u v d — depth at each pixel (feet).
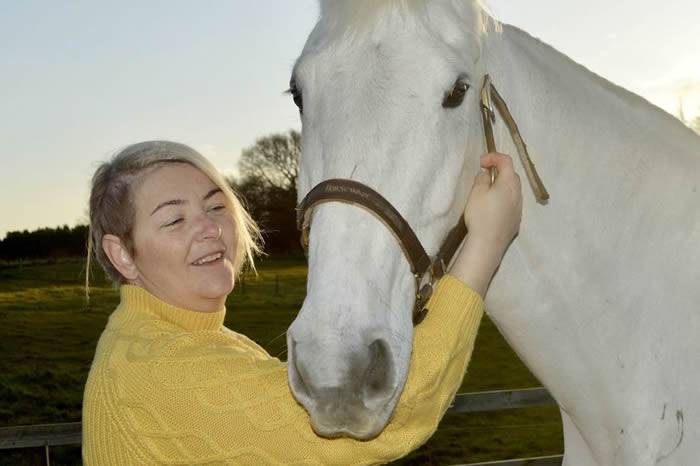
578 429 5.55
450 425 26.22
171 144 5.18
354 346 3.78
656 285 5.05
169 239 4.89
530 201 5.08
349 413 3.70
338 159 4.14
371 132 4.14
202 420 4.13
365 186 4.08
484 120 4.75
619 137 5.20
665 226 5.09
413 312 4.42
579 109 5.23
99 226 5.10
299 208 4.43
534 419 26.99
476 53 4.60
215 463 4.17
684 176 5.16
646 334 5.04
